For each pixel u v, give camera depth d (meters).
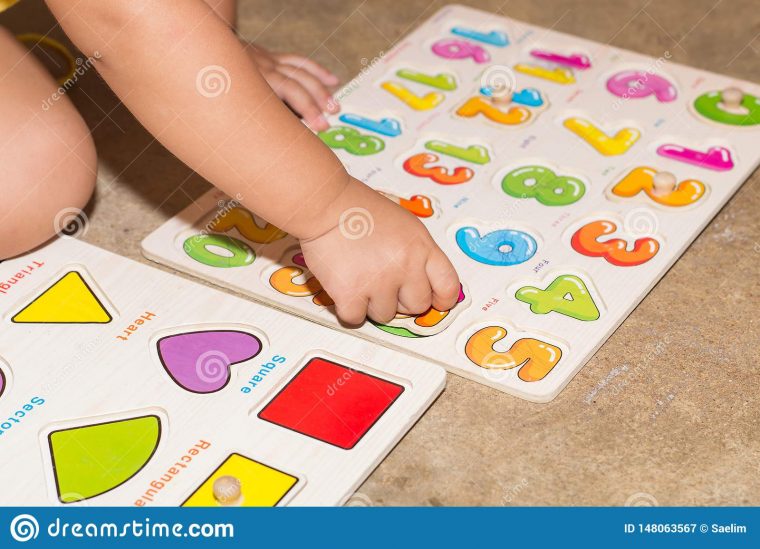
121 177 1.15
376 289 0.89
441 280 0.91
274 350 0.91
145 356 0.91
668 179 1.06
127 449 0.83
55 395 0.88
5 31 1.06
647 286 0.97
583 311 0.95
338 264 0.88
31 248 1.01
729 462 0.83
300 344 0.92
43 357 0.91
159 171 1.16
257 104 0.84
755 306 0.97
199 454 0.83
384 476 0.83
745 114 1.18
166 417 0.86
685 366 0.91
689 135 1.15
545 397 0.88
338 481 0.81
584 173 1.10
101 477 0.82
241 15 1.41
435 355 0.92
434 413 0.88
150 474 0.82
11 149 0.96
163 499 0.80
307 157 0.85
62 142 0.99
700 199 1.06
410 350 0.92
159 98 0.83
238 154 0.84
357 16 1.41
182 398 0.87
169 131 0.85
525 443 0.85
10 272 0.99
